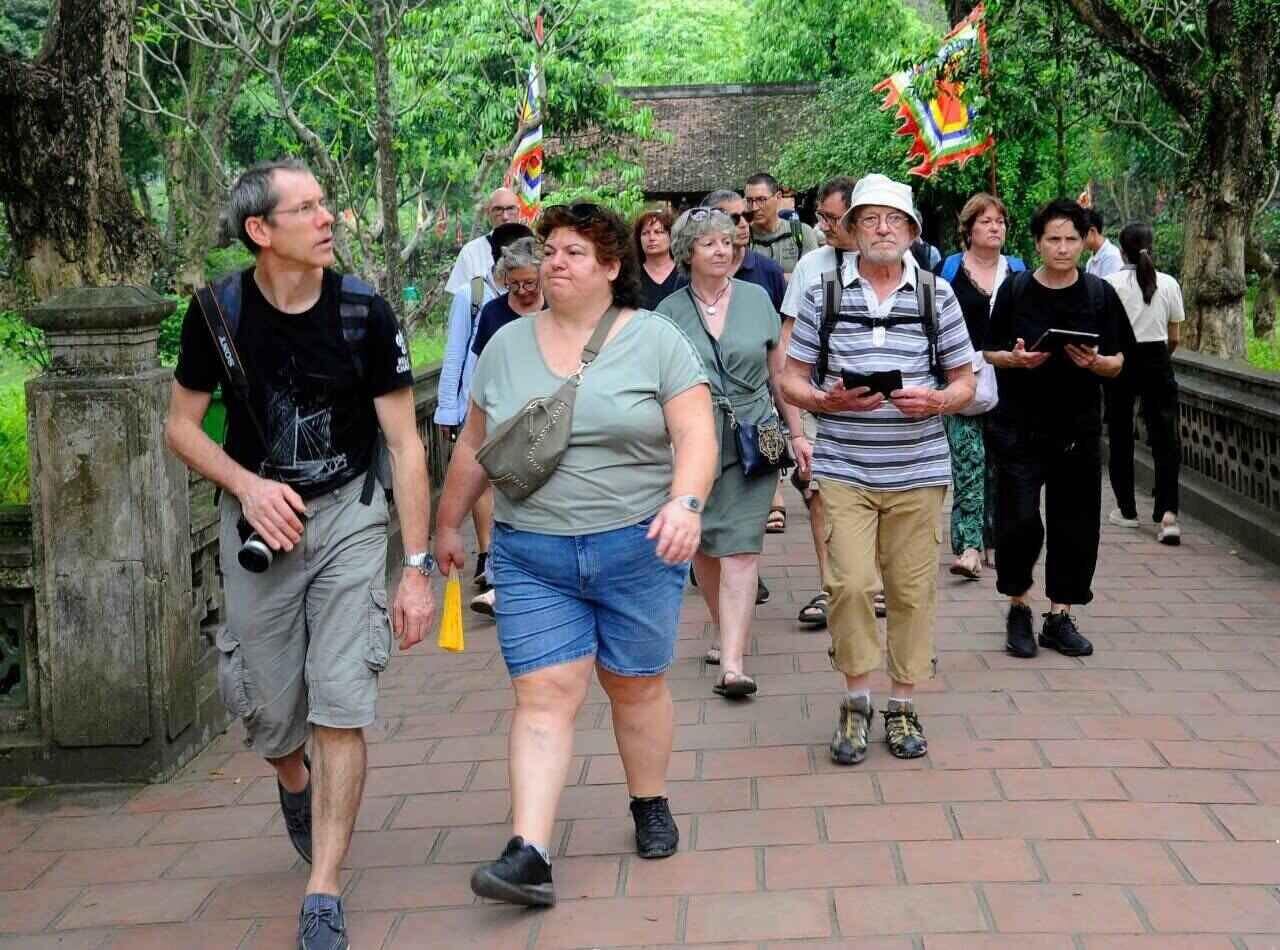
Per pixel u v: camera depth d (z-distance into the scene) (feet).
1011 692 18.71
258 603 12.84
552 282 12.83
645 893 13.24
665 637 13.41
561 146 70.18
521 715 13.05
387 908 13.28
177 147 78.48
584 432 12.70
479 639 22.67
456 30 56.08
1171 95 38.55
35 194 26.68
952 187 60.95
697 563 20.24
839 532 16.19
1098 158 94.27
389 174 33.63
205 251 73.92
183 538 17.38
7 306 31.01
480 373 13.43
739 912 12.75
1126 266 27.81
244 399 12.62
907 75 41.81
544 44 49.65
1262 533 25.89
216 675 18.95
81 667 16.69
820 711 18.35
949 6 52.54
